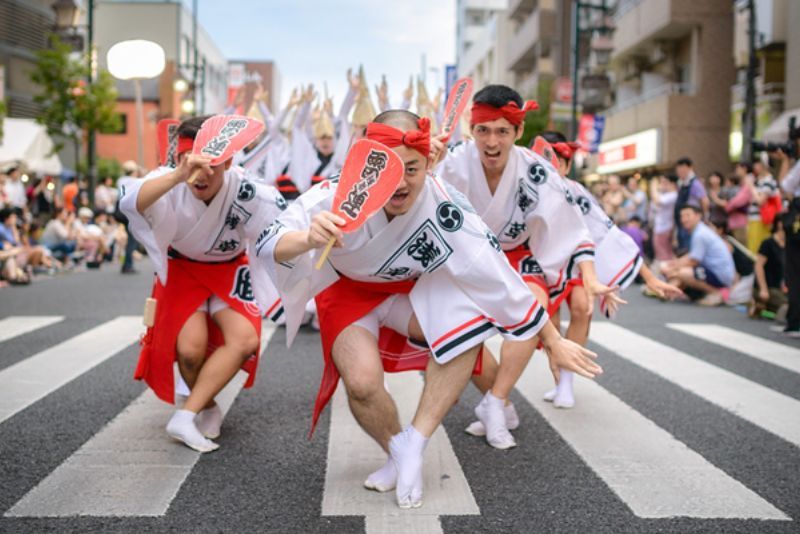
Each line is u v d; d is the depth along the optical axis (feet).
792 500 10.12
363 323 10.21
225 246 12.05
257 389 15.92
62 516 9.30
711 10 64.08
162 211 11.33
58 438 12.35
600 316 26.71
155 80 130.41
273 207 11.85
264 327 23.49
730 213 36.73
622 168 72.95
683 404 15.06
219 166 11.28
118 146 130.21
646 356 19.72
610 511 9.69
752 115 46.16
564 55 99.19
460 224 9.64
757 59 57.00
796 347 21.08
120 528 9.00
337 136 25.44
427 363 10.39
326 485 10.48
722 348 20.86
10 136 66.08
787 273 23.17
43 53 59.41
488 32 151.02
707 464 11.50
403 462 9.80
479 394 15.74
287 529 9.07
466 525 9.22
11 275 34.68
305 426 13.29
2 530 8.86
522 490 10.41
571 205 12.60
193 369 12.17
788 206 23.04
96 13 136.87
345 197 8.67
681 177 35.53
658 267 38.24
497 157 11.87
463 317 9.80
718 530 9.14
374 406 9.80
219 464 11.30
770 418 14.06
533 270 12.96
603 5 62.59
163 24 137.49
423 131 8.96
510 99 11.59
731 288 30.48
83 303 28.37
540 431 13.20
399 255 9.73
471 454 11.94
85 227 46.50
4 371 17.02
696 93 64.44
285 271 9.73
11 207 36.73
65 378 16.43
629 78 79.77
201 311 12.32
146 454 11.62
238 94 25.17
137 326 23.04
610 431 13.19
